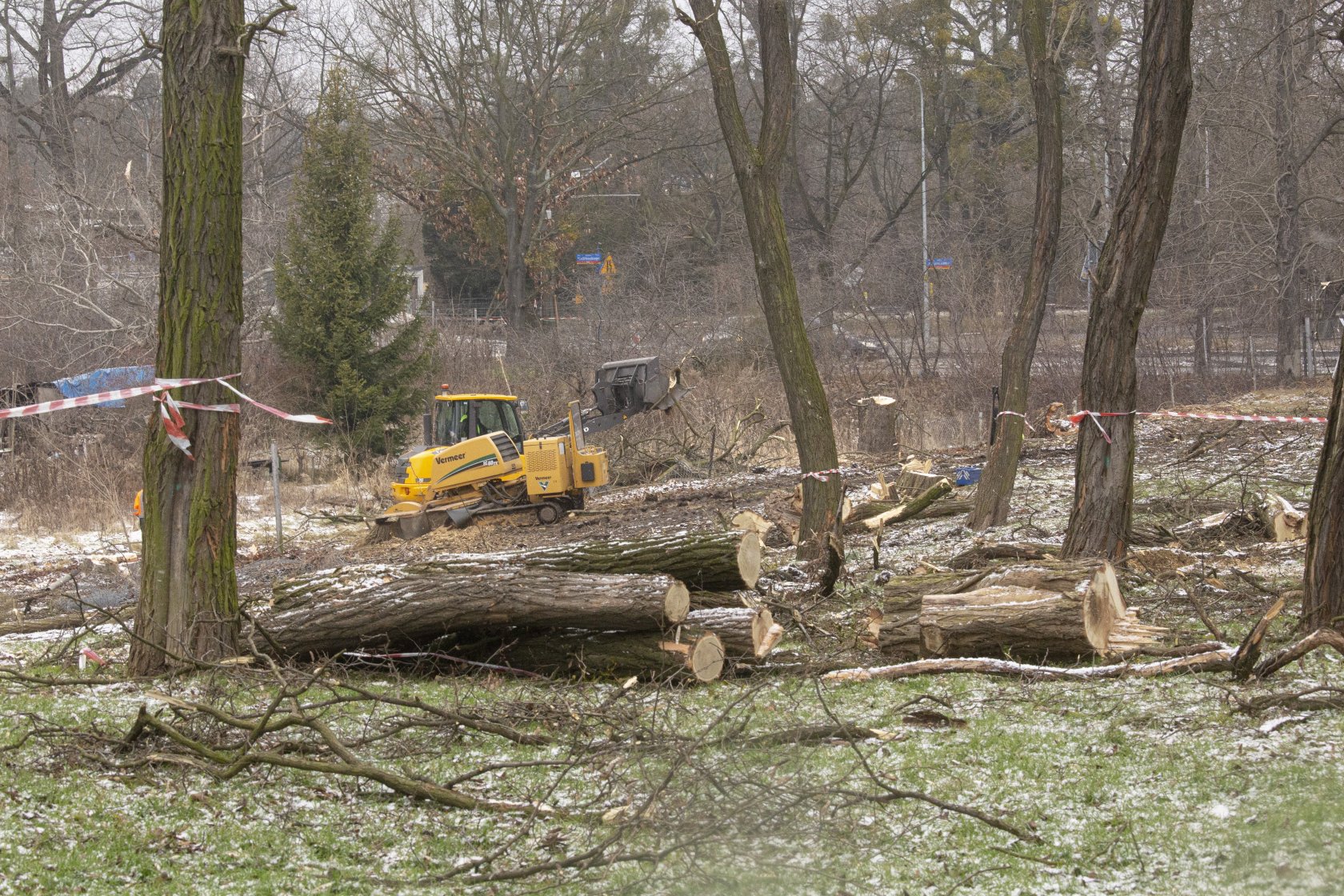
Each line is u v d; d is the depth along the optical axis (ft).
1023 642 37.45
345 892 23.71
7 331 144.56
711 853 24.32
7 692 37.63
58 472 103.19
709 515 81.00
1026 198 210.59
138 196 151.53
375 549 85.05
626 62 201.26
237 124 40.09
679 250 236.02
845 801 26.48
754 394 129.08
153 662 39.47
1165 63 45.06
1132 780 27.22
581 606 37.81
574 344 158.61
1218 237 150.71
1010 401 63.77
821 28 222.69
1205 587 44.34
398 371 138.00
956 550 57.88
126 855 24.84
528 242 200.13
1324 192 154.30
